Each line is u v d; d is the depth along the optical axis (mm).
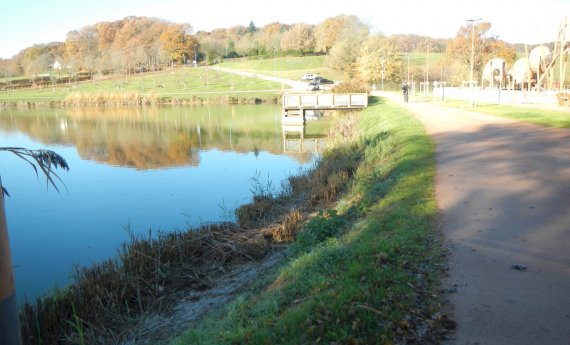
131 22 139000
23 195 17625
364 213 9609
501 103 31812
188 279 9039
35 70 120125
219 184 18734
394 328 4629
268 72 104062
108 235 12883
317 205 13398
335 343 4477
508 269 5859
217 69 115000
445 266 6012
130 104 80125
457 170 11453
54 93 98750
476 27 55406
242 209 13227
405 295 5242
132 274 8750
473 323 4664
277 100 71375
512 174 10703
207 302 8094
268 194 15367
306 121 42062
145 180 19984
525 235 6973
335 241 8219
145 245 9875
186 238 10477
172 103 76875
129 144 32250
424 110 28109
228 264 9727
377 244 6820
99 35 139125
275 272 8195
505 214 7973
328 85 73438
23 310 7527
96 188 18547
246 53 132875
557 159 11938
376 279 5676
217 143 31750
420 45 113375
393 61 67438
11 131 42250
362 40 78250
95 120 52562
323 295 5469
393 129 20078
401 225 7691
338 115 38500
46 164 4301
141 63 119062
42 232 13250
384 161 14789
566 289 5277
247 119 48062
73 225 13805
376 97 44031
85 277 8805
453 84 58969
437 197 9219
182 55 127688
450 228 7445
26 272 10414
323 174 16078
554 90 35625
